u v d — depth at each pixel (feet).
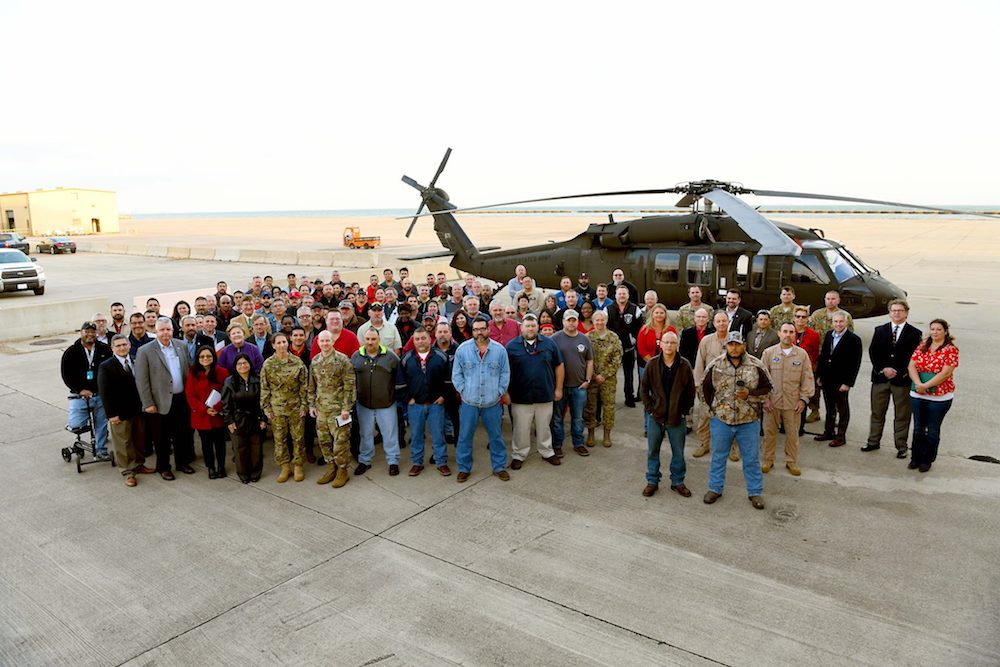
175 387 21.61
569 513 18.75
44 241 136.26
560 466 22.41
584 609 14.05
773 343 23.82
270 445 25.23
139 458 21.72
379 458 23.54
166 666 12.51
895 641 12.82
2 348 44.19
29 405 30.32
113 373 20.38
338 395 20.57
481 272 50.34
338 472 20.83
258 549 16.92
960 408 27.89
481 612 14.01
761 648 12.67
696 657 12.45
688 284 39.32
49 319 48.70
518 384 21.48
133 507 19.57
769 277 37.11
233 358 21.53
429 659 12.53
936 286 68.80
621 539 17.11
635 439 25.08
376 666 12.37
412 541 17.20
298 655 12.75
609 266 42.27
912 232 211.00
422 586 15.05
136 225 451.53
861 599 14.24
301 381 20.94
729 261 38.01
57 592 15.10
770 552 16.30
